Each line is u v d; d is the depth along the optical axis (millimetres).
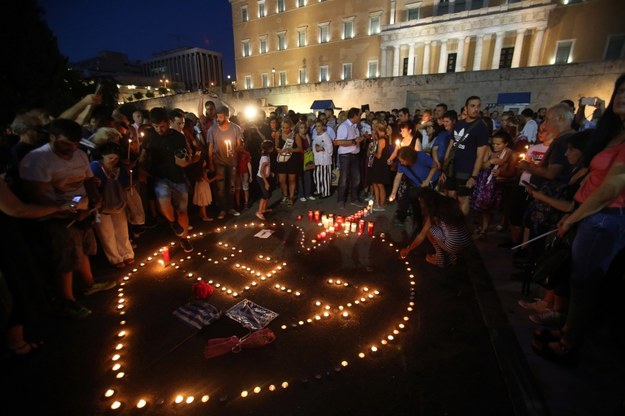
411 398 2473
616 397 2355
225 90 37000
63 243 3207
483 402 2424
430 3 29938
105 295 3863
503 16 25547
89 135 5152
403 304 3660
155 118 4523
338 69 36375
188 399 2486
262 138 8594
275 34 40312
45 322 3367
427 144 6902
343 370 2748
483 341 3057
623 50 23844
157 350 3000
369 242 5312
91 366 2824
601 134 2293
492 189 4938
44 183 3014
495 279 4008
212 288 3893
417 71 30719
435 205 4160
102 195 4129
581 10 24500
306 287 4020
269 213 6906
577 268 2404
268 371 2750
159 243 5344
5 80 17766
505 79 21656
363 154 8289
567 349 2639
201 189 6273
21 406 2449
